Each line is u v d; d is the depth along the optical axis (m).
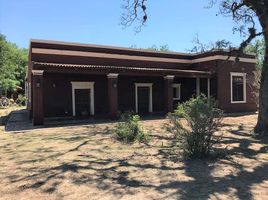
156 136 13.20
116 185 6.55
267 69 13.94
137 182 6.74
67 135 14.07
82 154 9.76
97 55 23.36
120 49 24.41
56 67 18.30
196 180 6.85
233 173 7.39
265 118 13.91
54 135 14.15
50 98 21.80
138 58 25.25
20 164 8.53
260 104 14.08
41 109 18.25
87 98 23.25
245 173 7.39
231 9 16.02
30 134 14.69
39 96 18.16
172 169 7.77
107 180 6.91
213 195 5.87
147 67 25.72
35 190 6.31
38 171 7.75
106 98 23.92
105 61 23.69
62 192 6.16
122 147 10.86
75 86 22.59
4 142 12.42
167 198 5.73
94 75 23.41
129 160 8.80
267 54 14.09
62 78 22.19
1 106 43.16
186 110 8.86
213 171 7.56
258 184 6.55
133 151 10.09
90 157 9.30
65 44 22.12
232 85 26.36
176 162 8.46
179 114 9.46
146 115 23.95
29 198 5.85
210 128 8.80
